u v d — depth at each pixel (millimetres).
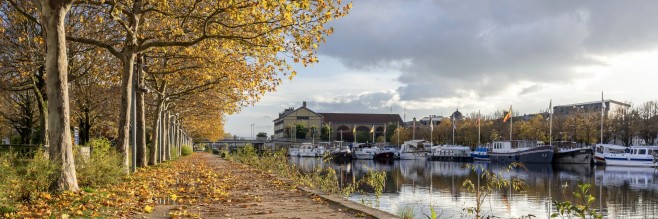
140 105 32625
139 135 32750
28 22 29938
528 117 140000
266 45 21688
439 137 141250
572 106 143625
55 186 15742
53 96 16078
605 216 29156
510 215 26062
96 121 47625
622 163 82062
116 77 33531
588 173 66812
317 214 13289
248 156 47094
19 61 30219
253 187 20922
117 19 21547
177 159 54438
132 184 20531
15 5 21141
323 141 180750
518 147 94875
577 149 87625
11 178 13781
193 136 129375
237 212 13672
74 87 41781
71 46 30938
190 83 39625
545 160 88000
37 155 17062
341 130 198000
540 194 37125
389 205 27594
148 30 25891
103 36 30156
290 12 18828
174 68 35125
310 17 21062
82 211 12984
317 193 17922
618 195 39531
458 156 108062
